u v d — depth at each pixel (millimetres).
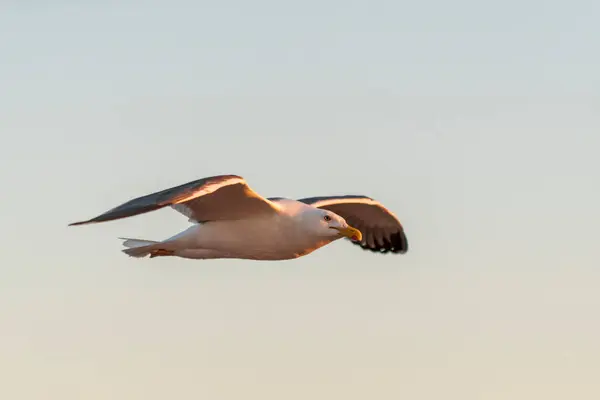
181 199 14781
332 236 16953
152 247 16766
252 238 16719
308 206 17047
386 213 20031
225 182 15453
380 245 20703
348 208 19938
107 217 14016
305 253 17156
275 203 16766
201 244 16734
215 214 16578
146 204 14594
